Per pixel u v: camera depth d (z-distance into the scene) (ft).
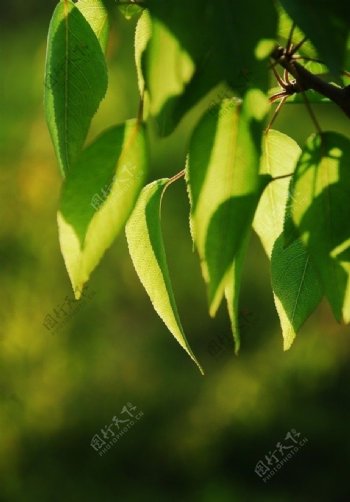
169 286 4.24
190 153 3.35
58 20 4.04
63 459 24.54
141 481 24.82
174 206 27.02
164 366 26.12
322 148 3.76
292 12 3.15
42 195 28.14
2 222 27.30
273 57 3.72
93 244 3.54
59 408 24.66
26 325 24.97
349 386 25.55
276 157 4.48
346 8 3.19
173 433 25.27
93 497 24.13
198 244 3.32
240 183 3.34
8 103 30.30
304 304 4.44
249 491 24.82
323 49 3.15
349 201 3.73
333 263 3.73
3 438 24.06
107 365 25.46
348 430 25.12
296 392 25.59
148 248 4.35
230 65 3.08
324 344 25.75
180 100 3.10
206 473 25.03
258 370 25.75
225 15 3.09
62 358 24.93
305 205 3.75
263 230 4.69
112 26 4.30
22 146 29.55
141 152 3.53
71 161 4.01
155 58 3.11
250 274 26.45
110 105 27.02
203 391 25.76
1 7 31.94
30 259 26.61
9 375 24.32
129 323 26.48
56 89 4.02
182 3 3.09
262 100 3.29
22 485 23.88
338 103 3.75
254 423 25.30
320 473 24.85
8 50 31.27
